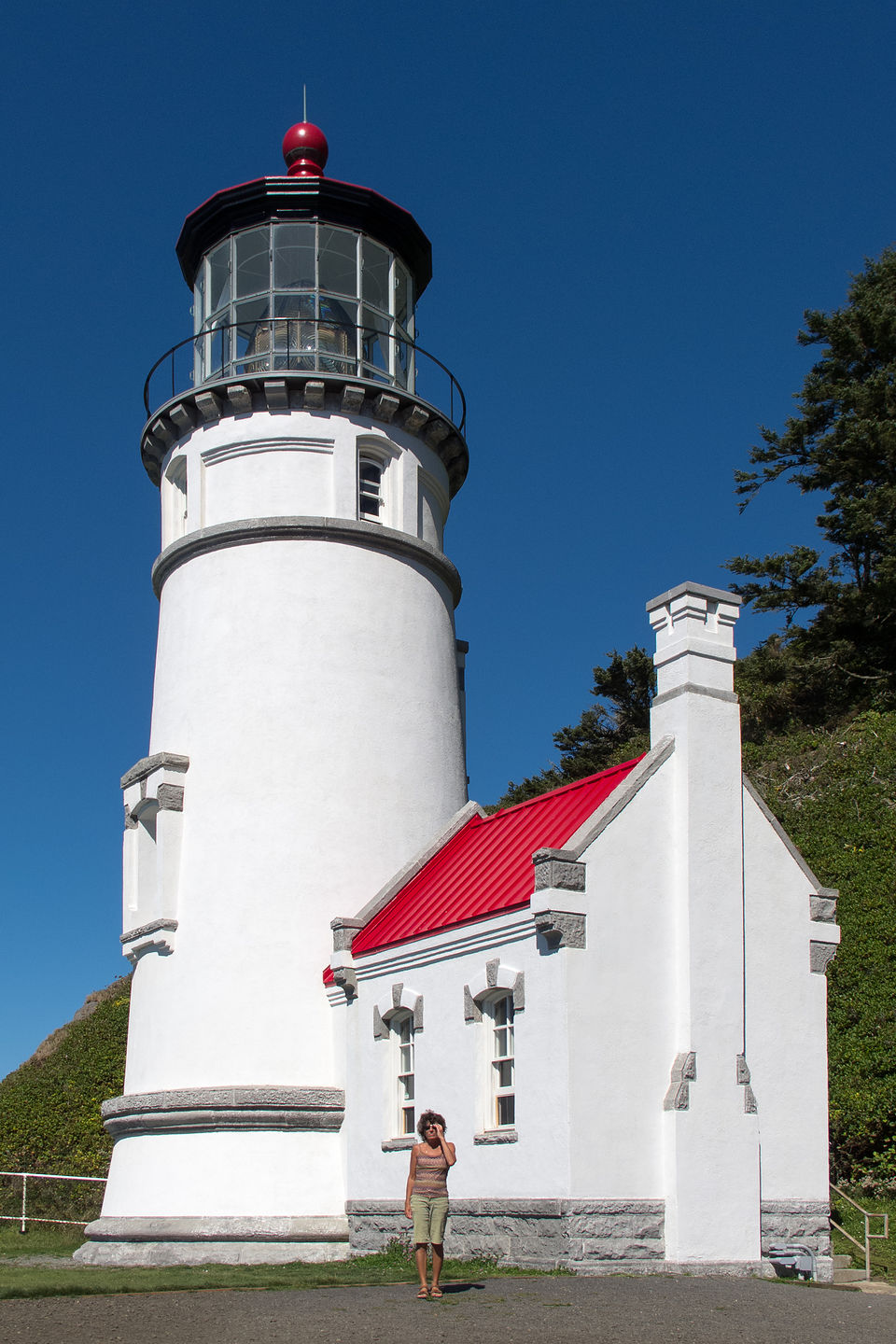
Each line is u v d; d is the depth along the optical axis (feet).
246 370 84.69
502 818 72.54
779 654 146.72
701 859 59.16
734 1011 58.29
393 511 84.38
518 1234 54.24
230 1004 72.74
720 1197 55.47
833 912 64.95
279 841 75.25
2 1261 71.92
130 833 80.53
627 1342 36.01
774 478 148.36
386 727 79.51
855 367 146.10
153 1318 40.19
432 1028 62.28
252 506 81.20
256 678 78.07
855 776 102.99
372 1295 46.26
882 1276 59.88
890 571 125.70
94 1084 114.73
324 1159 69.21
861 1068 76.28
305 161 90.33
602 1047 54.60
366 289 88.74
